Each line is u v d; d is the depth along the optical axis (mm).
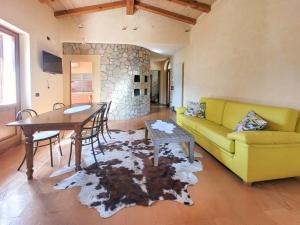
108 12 6078
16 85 3891
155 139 2869
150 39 6359
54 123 2361
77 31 5984
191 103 5023
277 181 2518
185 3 4945
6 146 3590
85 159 3152
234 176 2633
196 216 1820
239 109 3463
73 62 6734
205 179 2537
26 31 3908
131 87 7203
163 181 2438
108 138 4430
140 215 1821
